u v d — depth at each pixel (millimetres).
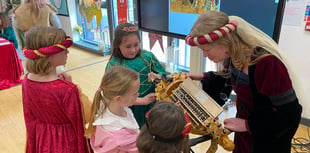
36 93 1150
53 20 3277
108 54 4637
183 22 2395
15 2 4762
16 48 3689
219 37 880
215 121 1006
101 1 4289
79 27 4969
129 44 1419
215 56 970
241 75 1019
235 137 1252
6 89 3291
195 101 1085
